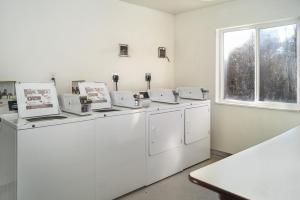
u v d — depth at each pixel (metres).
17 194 1.83
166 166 3.05
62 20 2.93
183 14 4.20
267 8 3.22
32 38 2.71
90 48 3.21
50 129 1.98
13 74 2.60
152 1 3.58
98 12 3.27
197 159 3.51
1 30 2.50
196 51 4.06
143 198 2.57
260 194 0.93
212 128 3.95
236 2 3.52
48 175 1.99
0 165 2.20
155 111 2.84
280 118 3.21
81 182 2.21
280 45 3.27
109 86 3.45
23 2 2.62
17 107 2.25
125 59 3.62
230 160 1.29
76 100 2.38
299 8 2.97
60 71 2.96
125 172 2.59
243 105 3.56
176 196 2.62
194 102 3.38
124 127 2.55
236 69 3.75
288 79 3.22
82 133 2.19
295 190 0.96
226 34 3.82
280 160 1.29
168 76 4.31
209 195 2.64
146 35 3.89
